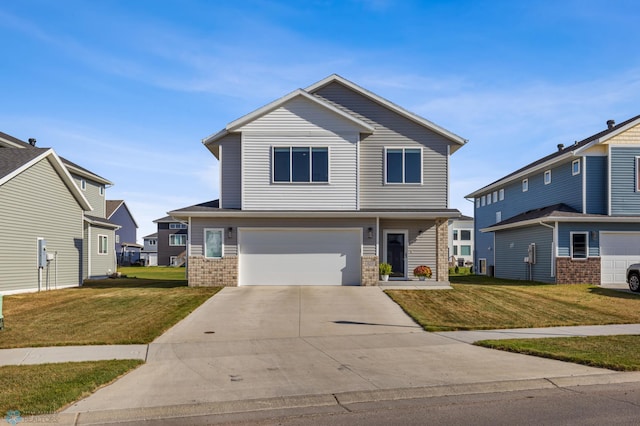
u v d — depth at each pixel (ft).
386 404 20.99
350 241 64.28
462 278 99.09
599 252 73.92
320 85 68.90
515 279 92.68
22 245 62.85
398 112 68.03
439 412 19.83
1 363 27.78
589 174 75.61
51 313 45.70
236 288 61.41
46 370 25.63
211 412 20.11
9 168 61.11
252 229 64.34
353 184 65.16
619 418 18.89
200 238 64.03
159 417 19.57
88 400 21.07
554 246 75.10
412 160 67.92
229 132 66.18
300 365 27.14
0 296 37.83
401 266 67.77
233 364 27.50
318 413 19.90
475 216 129.18
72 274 75.20
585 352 29.30
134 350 31.35
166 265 231.50
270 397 21.49
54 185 70.85
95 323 40.60
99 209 109.81
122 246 200.03
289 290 59.47
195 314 44.91
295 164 65.31
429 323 40.96
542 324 41.22
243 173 65.10
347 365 27.07
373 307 48.55
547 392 22.62
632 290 63.93
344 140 65.57
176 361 28.35
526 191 97.86
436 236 67.92
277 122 65.57
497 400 21.44
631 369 25.54
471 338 35.14
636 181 74.13
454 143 68.59
